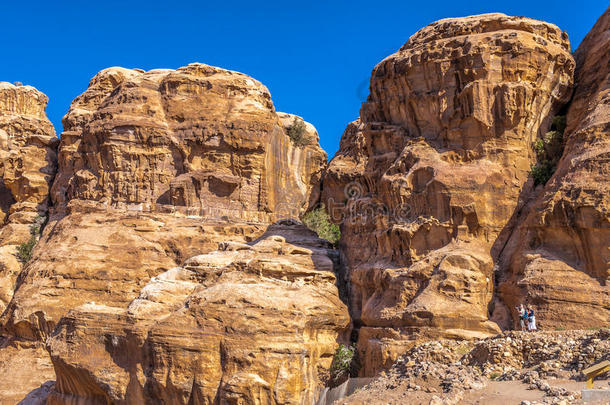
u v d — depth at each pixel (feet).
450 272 86.58
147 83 151.84
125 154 143.02
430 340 83.15
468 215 90.58
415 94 101.09
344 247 112.27
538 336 68.39
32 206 165.78
